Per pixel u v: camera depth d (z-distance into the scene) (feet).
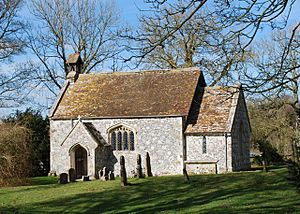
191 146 110.63
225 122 110.32
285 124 103.81
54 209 65.72
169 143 111.45
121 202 68.64
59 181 98.43
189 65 124.47
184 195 71.72
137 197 72.23
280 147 124.47
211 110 114.83
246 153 123.34
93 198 73.10
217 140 108.99
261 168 121.90
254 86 29.43
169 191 76.59
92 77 131.54
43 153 130.82
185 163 109.60
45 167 131.95
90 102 122.52
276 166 128.36
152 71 127.13
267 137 128.88
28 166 107.34
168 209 61.05
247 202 62.18
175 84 120.88
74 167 116.47
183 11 28.50
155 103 116.16
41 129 133.49
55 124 120.88
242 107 121.60
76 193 79.46
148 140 113.29
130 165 114.62
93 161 110.73
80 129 113.60
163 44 29.91
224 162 108.06
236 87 31.35
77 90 128.26
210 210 58.13
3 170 98.53
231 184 80.33
